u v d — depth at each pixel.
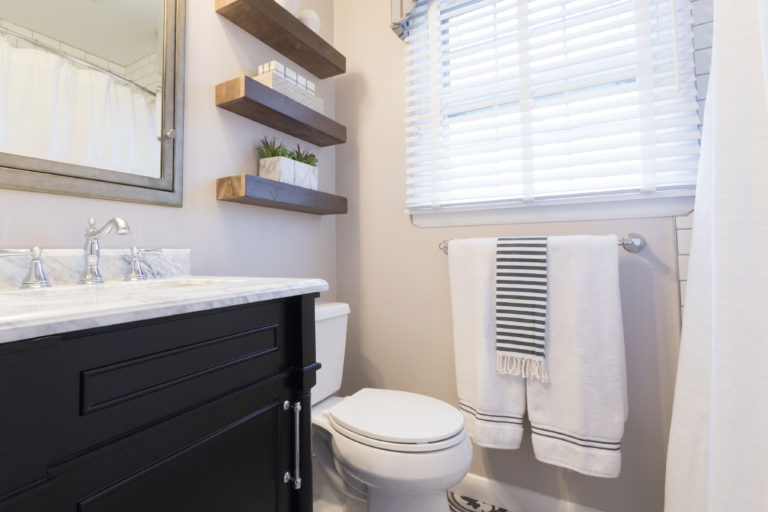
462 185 1.52
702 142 1.03
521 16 1.42
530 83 1.39
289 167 1.40
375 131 1.77
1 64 0.83
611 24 1.27
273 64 1.36
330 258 1.83
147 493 0.54
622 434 1.13
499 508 1.42
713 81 0.96
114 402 0.51
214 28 1.30
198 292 0.67
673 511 1.01
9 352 0.41
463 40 1.55
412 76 1.65
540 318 1.23
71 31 0.95
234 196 1.23
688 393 1.00
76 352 0.47
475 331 1.35
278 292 0.78
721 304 0.88
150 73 1.11
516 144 1.42
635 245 1.24
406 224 1.68
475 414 1.32
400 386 1.68
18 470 0.42
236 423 0.69
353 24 1.84
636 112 1.23
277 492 0.78
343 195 1.85
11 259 0.80
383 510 1.08
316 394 1.32
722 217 0.89
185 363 0.60
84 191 0.95
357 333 1.80
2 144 0.82
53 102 0.91
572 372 1.19
